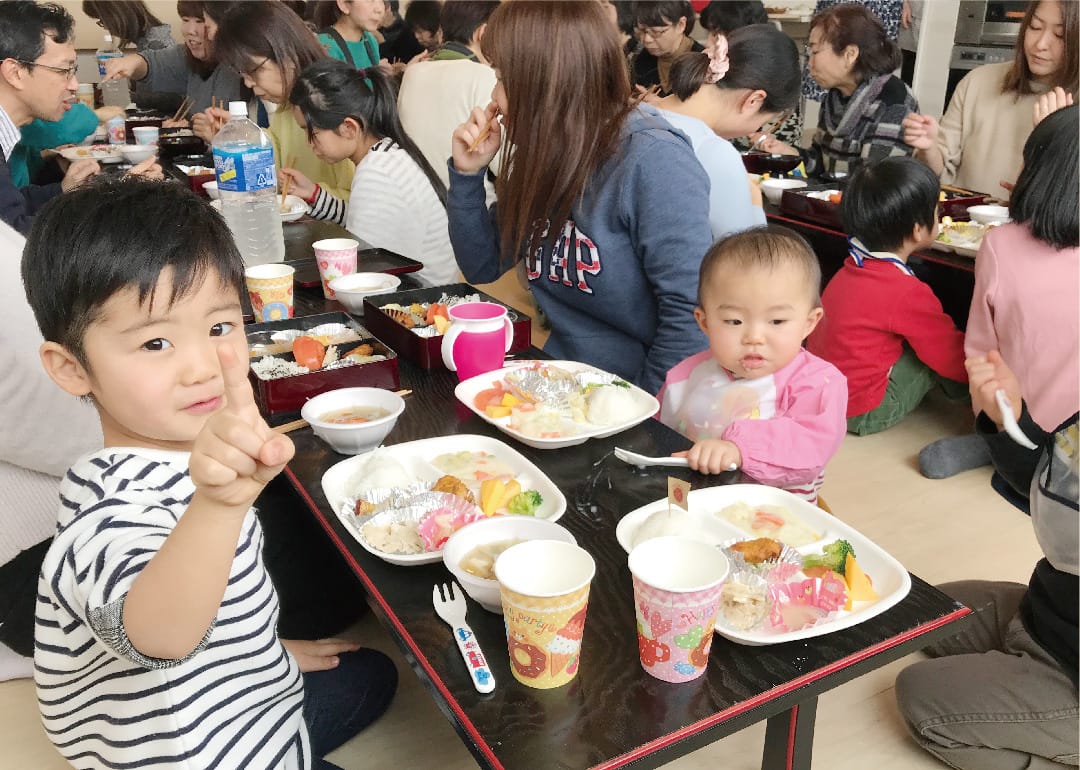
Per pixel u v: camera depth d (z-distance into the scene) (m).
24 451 1.60
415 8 5.39
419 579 1.08
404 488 1.22
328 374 1.53
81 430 1.64
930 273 2.93
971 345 2.60
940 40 4.91
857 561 1.12
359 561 1.12
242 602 1.03
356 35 4.49
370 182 2.55
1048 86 3.29
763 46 2.35
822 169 3.91
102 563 0.83
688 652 0.89
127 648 0.80
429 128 3.54
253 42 3.00
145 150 3.60
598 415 1.47
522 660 0.89
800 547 1.14
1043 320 2.34
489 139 1.97
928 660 1.67
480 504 1.22
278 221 2.33
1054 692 1.49
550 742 0.83
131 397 0.92
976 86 3.57
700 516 1.19
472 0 4.10
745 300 1.54
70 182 3.08
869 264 2.80
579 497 1.25
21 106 2.64
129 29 5.46
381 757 1.58
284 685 1.13
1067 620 1.49
